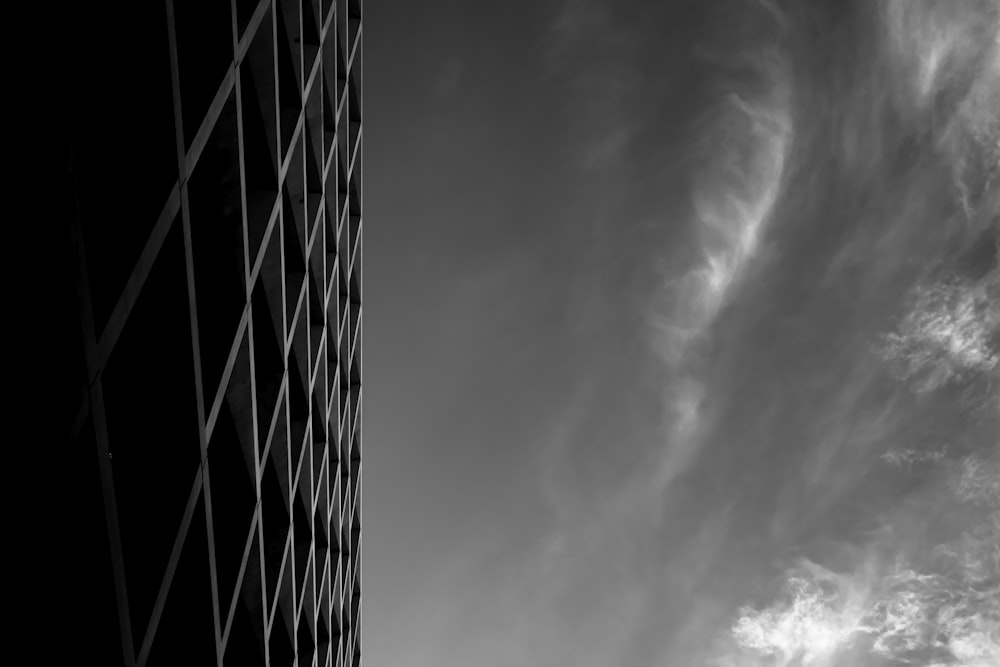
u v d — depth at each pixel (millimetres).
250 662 18422
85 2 9438
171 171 11445
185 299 12461
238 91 15102
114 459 10539
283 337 20469
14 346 7840
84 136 9586
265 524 21500
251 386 16906
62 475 8602
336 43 32562
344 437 37312
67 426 8516
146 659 11094
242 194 15594
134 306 10836
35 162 7926
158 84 11141
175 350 12672
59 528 8867
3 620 7957
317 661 29281
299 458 24328
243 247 15852
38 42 7910
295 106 22828
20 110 7688
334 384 33625
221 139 14758
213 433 15617
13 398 7840
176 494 12633
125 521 10992
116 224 10320
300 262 24453
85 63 9578
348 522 37656
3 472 7773
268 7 17609
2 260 7621
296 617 24297
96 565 9664
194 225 14031
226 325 15492
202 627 14289
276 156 18812
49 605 8812
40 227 8094
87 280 8734
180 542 12375
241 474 17172
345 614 37312
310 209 26672
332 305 33156
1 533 7805
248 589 18141
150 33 10875
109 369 10281
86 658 9656
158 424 12094
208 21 14258
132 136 10922
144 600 11273
